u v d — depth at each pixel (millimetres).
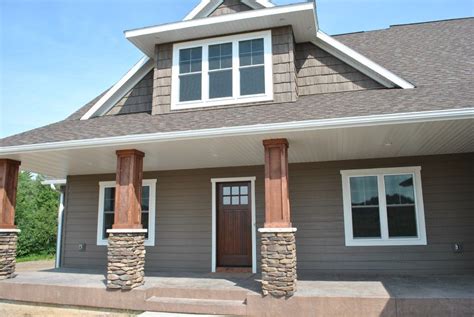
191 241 9672
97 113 9523
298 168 9156
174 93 8719
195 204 9789
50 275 8789
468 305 5516
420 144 7441
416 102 6227
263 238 6277
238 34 8555
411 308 5609
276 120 6449
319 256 8719
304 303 5914
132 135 6926
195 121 7406
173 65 8859
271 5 8305
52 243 22453
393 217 8539
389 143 7320
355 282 7262
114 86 9430
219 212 9680
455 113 5504
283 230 6195
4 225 8188
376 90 7781
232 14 8047
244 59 8453
